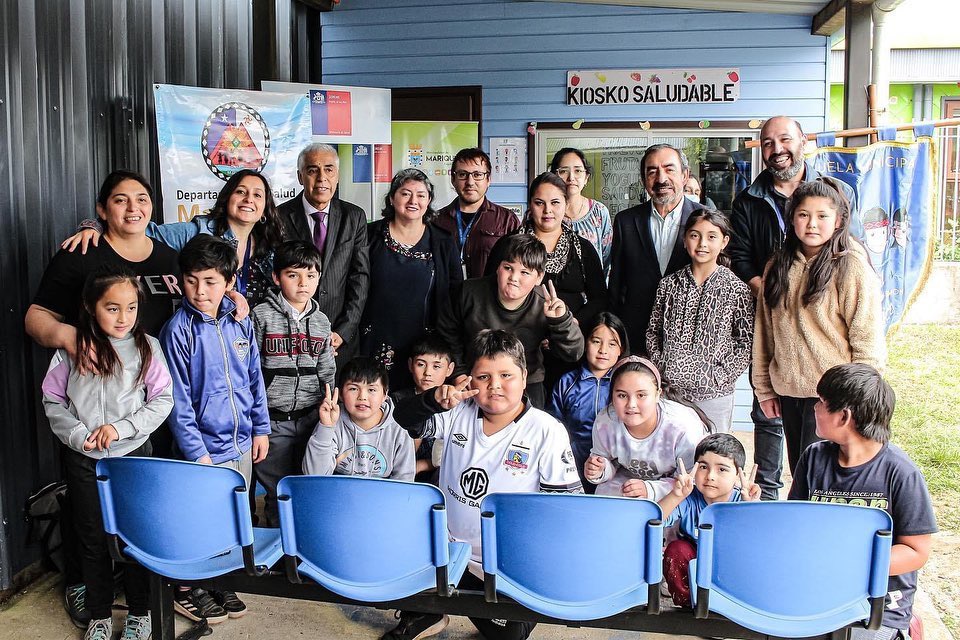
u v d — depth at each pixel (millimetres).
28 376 3455
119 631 3037
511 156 6094
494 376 2650
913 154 4602
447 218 4492
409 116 6184
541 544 2107
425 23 6086
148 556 2434
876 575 2029
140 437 2914
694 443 2918
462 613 2256
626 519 2064
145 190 3125
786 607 2086
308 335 3467
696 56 5832
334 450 3234
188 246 3016
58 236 3602
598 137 6000
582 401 3492
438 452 3426
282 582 2371
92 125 3820
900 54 10500
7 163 3289
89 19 3779
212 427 3072
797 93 5766
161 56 4363
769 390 3408
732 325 3469
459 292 3535
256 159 4293
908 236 4652
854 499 2396
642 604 2123
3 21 3256
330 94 5008
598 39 5914
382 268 3945
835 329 3123
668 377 3494
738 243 3908
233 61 5070
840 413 2348
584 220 4625
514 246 3277
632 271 3949
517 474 2721
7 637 3027
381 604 2307
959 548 3961
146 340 2955
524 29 5984
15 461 3395
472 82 6082
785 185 3781
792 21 5711
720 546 2078
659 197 3859
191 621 3115
